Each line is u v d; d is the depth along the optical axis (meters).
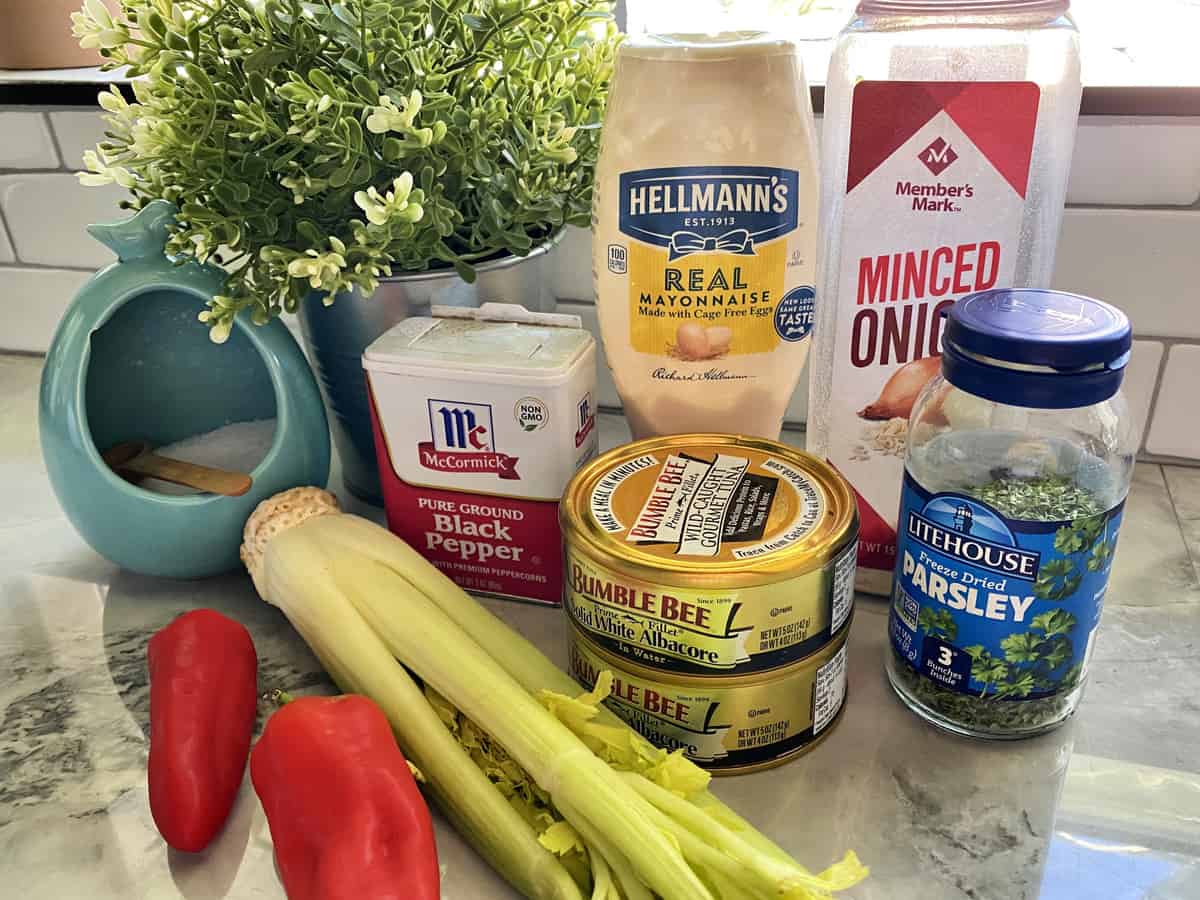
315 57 0.52
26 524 0.68
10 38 0.80
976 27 0.46
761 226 0.51
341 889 0.36
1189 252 0.63
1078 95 0.47
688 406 0.55
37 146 0.82
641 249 0.52
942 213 0.48
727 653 0.42
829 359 0.53
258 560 0.54
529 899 0.39
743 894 0.36
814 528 0.43
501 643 0.48
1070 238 0.65
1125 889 0.39
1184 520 0.64
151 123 0.50
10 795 0.46
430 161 0.53
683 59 0.48
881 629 0.55
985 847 0.41
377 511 0.67
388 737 0.42
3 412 0.84
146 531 0.56
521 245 0.57
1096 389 0.39
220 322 0.53
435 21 0.54
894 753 0.46
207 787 0.42
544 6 0.55
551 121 0.59
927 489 0.44
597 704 0.44
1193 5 0.73
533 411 0.52
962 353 0.40
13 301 0.91
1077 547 0.41
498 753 0.43
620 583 0.42
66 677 0.53
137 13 0.50
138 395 0.63
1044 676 0.44
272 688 0.52
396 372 0.53
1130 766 0.45
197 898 0.40
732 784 0.45
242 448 0.63
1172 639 0.53
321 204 0.54
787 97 0.50
